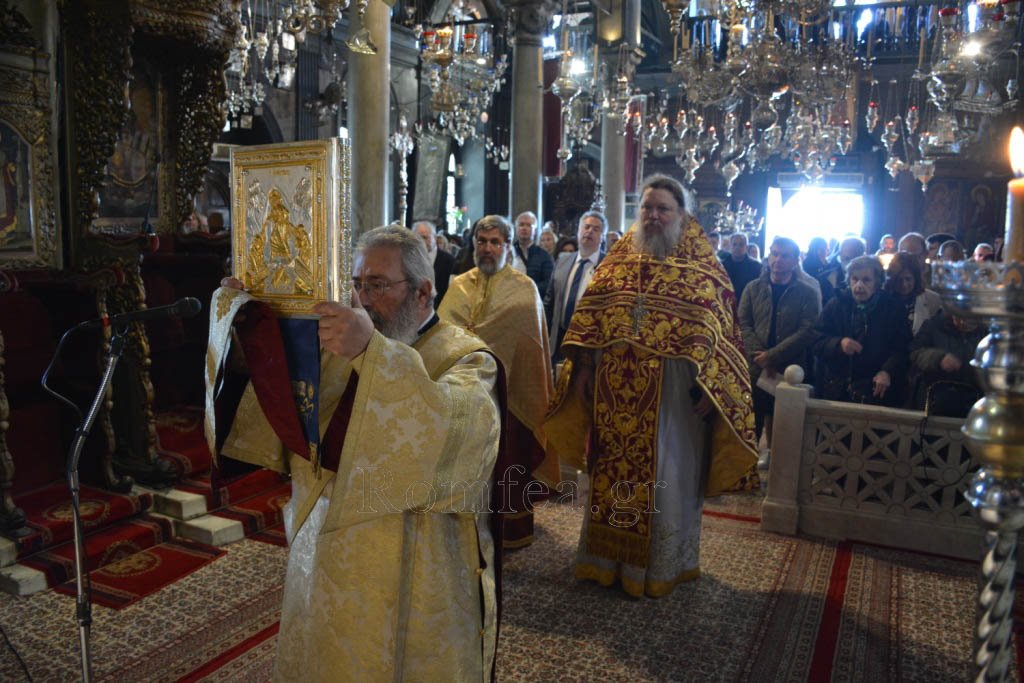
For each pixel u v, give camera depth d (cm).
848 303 507
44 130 496
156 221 578
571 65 914
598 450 369
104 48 452
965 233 1741
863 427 439
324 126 1619
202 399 599
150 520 426
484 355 195
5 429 379
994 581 103
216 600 354
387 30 754
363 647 182
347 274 165
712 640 327
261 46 1161
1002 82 1212
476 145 2100
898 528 432
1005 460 100
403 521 182
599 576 375
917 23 1697
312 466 174
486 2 1623
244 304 173
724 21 862
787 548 431
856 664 310
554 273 617
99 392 222
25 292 460
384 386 167
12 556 368
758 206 1998
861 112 1767
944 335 457
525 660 309
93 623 330
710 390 345
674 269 365
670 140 1479
